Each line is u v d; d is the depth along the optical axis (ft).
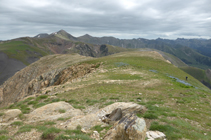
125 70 155.84
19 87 324.19
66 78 214.90
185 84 119.14
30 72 352.08
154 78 122.62
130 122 23.99
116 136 23.63
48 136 29.17
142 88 93.15
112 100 66.33
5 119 44.73
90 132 32.76
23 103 74.69
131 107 48.21
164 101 66.59
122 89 89.15
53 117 43.98
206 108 60.49
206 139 32.04
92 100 66.28
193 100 71.61
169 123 39.29
